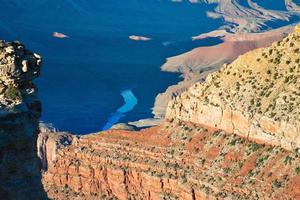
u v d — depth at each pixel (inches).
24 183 2674.7
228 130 7062.0
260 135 6658.5
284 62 6958.7
